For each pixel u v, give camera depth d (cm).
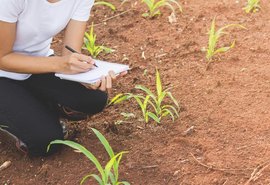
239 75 402
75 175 321
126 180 315
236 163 323
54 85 343
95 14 495
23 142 327
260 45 435
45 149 328
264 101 373
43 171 325
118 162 302
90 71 315
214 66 414
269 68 407
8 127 325
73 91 340
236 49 433
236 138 342
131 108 377
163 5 500
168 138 346
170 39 451
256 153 330
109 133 354
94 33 465
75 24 339
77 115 352
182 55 430
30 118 322
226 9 489
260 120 355
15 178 323
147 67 420
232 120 357
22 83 344
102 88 312
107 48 432
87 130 358
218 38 447
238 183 310
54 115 336
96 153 337
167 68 417
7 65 316
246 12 482
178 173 319
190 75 406
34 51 335
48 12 313
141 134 351
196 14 484
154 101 381
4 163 332
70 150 340
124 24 476
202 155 331
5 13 298
